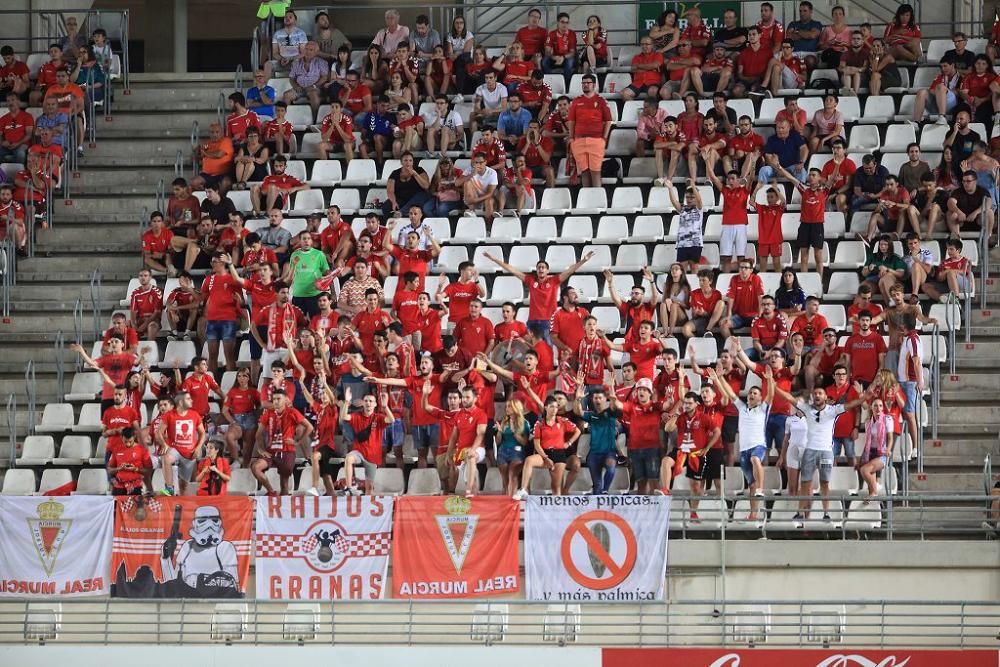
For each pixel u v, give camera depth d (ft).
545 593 176.86
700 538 188.85
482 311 225.97
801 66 271.90
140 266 245.04
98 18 302.25
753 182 245.65
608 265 238.89
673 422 185.98
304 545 178.91
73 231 250.16
